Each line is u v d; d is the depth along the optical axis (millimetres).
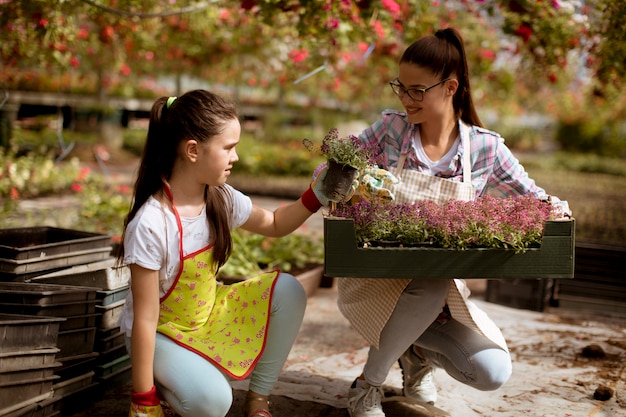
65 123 14008
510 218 2500
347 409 3025
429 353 2973
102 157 12438
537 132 21250
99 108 14203
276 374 2762
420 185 2732
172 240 2514
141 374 2434
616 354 3941
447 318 2896
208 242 2631
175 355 2498
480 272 2477
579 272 5098
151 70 13617
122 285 3129
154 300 2465
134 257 2432
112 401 3027
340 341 4145
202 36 8906
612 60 4852
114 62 10727
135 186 2574
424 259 2453
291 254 5531
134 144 14266
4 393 2465
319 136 16938
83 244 3311
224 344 2602
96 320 3014
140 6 5941
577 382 3475
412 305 2672
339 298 2943
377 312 2717
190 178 2561
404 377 3135
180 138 2494
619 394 3326
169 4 6387
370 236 2500
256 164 12258
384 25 4898
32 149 11305
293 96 19656
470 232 2473
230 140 2525
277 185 11117
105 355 3051
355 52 8352
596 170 16875
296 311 2729
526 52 5859
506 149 2867
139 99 16188
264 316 2682
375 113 18266
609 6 4461
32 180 8914
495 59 7773
